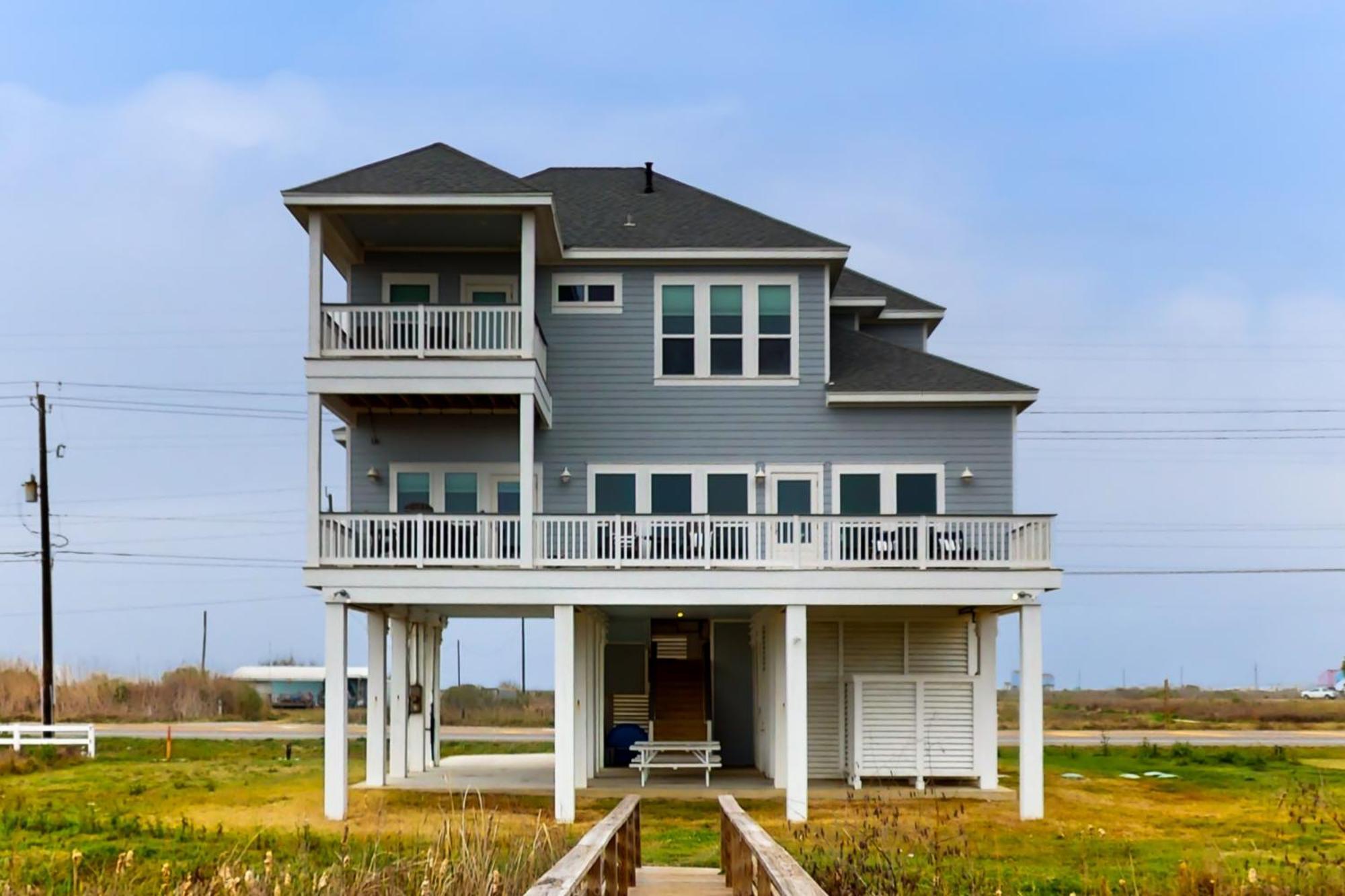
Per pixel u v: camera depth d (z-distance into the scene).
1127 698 81.62
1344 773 27.56
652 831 18.89
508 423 24.42
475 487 24.34
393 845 15.85
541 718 53.28
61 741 32.16
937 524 21.42
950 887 12.51
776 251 24.16
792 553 21.36
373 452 24.36
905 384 24.28
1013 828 19.30
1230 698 81.88
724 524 21.25
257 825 19.12
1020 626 20.77
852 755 23.83
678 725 26.91
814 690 24.73
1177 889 13.02
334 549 20.73
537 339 22.25
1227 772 27.75
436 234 23.41
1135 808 21.58
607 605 20.77
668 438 24.27
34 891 11.70
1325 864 14.05
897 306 29.52
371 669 23.89
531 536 20.86
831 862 13.09
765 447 24.28
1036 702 20.50
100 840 16.67
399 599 20.66
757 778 25.30
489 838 11.72
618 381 24.38
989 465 24.30
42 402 39.00
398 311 21.62
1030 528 20.97
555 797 20.09
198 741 36.69
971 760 23.80
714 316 24.53
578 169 28.84
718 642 28.45
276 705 61.22
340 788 20.03
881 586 20.77
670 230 24.95
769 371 24.42
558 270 24.55
